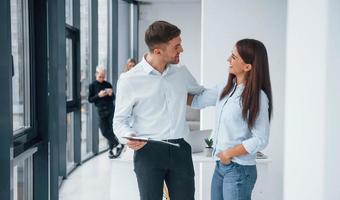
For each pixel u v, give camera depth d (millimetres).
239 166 1953
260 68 1899
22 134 2770
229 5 3760
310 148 2082
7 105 2193
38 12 3023
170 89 1956
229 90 2016
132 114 1993
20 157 2588
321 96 1898
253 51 1890
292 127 2545
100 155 6793
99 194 4488
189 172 2021
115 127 1937
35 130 3064
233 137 1966
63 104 4512
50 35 3164
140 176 1962
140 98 1927
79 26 5586
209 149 2930
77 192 4566
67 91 5570
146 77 1927
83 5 6266
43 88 3088
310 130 2092
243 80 1964
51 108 3213
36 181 3180
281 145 3762
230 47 3781
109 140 6195
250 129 1912
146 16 8812
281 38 3730
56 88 3434
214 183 2092
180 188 2006
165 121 1951
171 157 1956
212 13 3779
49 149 3211
